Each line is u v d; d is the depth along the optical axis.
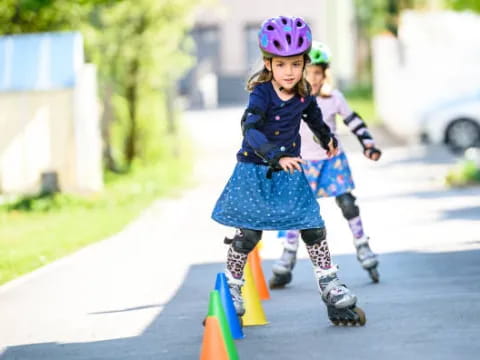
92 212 45.56
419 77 74.75
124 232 38.75
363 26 143.62
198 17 135.25
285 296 23.53
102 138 65.38
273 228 18.62
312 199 18.84
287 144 18.75
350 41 145.75
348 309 19.20
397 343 17.53
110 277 27.80
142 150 70.50
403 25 81.00
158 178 60.16
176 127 74.56
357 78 143.38
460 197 44.34
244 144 18.73
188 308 22.56
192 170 65.38
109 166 65.25
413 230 34.69
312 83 24.70
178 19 67.62
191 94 137.38
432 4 111.69
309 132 24.83
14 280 28.14
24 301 24.59
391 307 21.03
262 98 18.33
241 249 18.92
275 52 17.92
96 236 37.34
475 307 20.52
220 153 76.62
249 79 18.67
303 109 18.72
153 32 66.50
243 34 136.00
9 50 54.56
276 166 18.22
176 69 70.12
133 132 69.56
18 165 53.81
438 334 18.09
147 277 27.52
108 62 65.88
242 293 20.17
